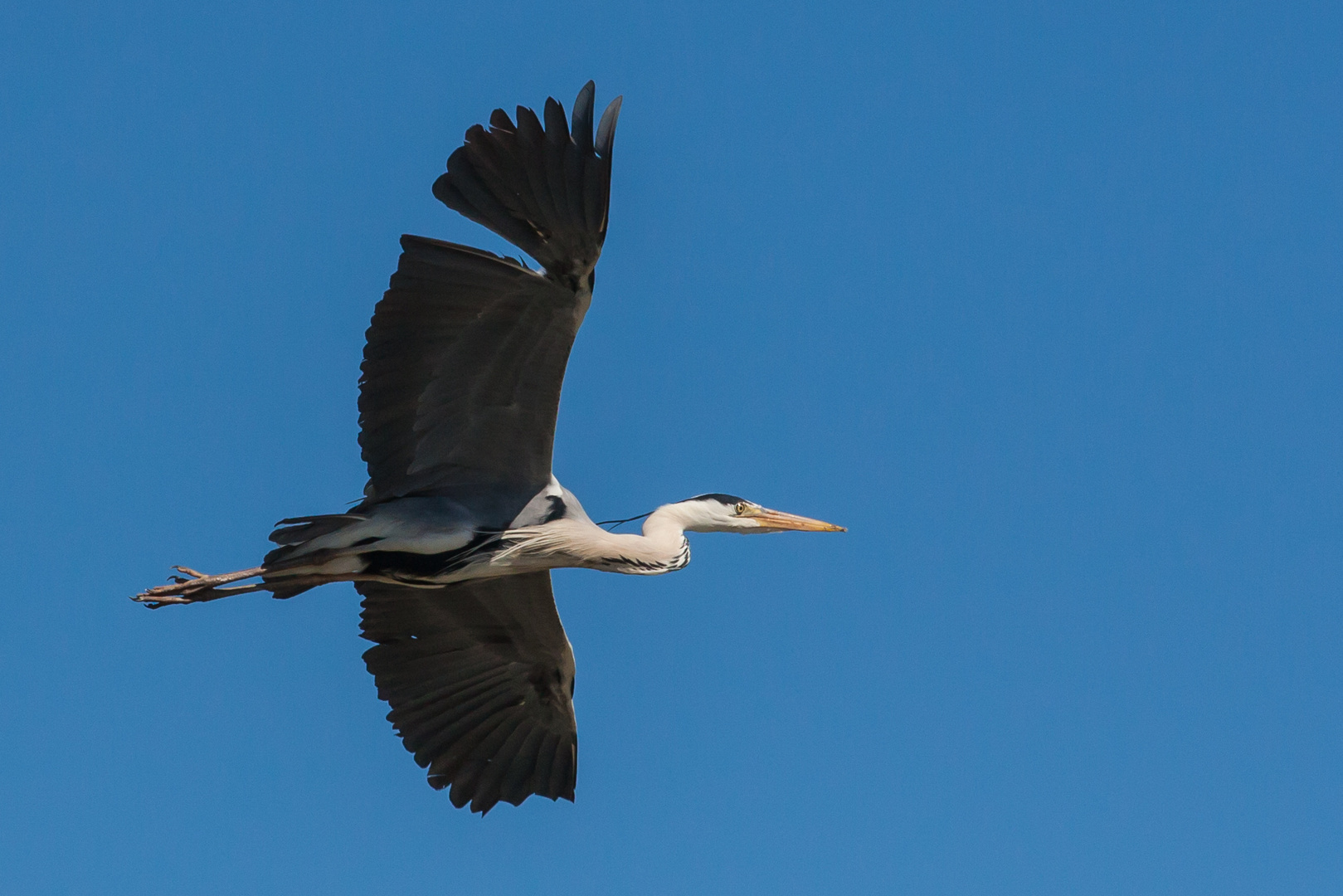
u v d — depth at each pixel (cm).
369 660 1480
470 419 1260
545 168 1120
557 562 1331
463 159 1124
